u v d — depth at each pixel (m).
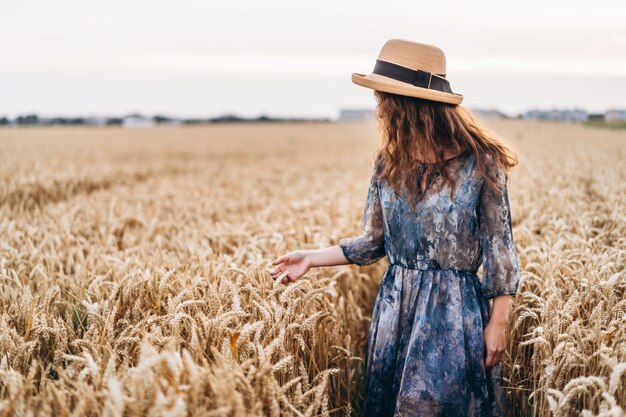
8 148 25.45
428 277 2.53
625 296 3.04
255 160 24.17
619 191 7.06
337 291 4.27
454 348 2.45
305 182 14.23
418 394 2.44
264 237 5.36
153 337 2.44
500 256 2.42
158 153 26.38
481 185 2.42
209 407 1.97
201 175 16.91
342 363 3.41
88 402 1.99
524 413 2.99
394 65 2.51
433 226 2.47
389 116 2.49
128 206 8.14
